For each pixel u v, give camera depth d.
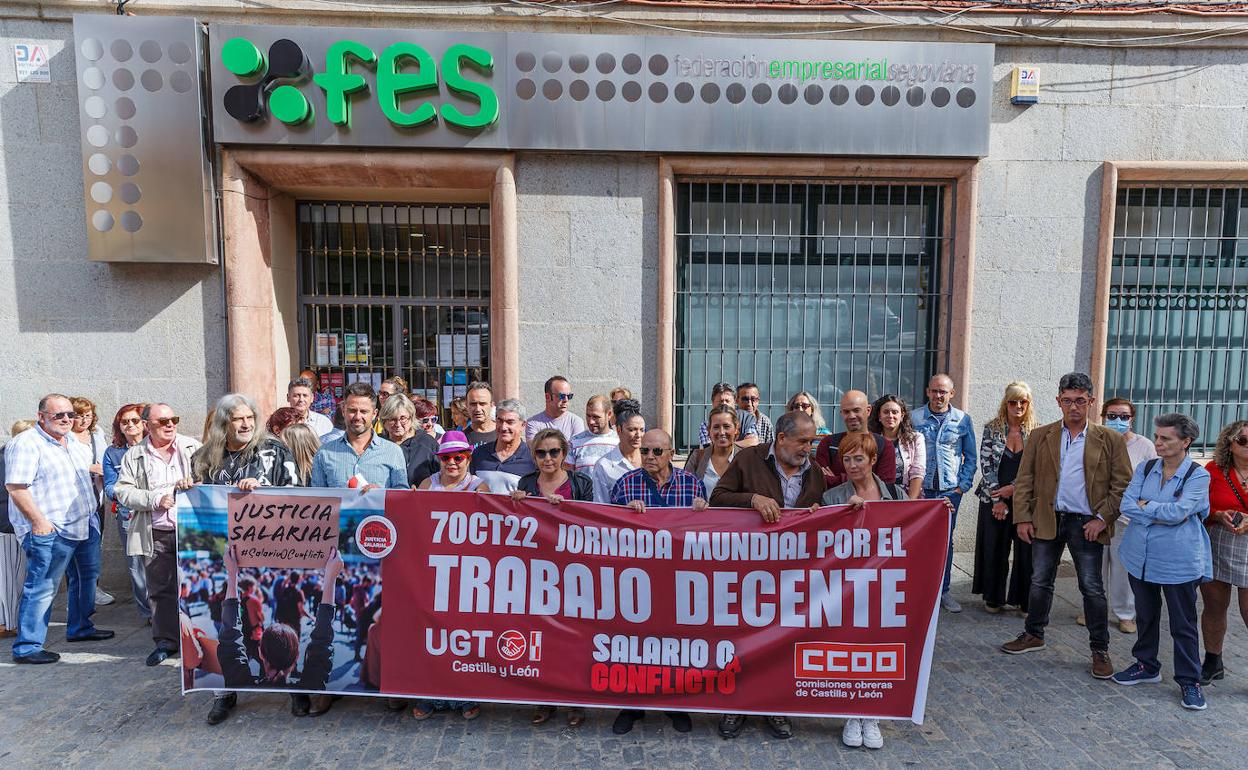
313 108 5.26
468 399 4.70
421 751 3.18
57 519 4.18
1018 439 4.74
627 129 5.45
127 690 3.76
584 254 5.67
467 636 3.35
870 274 5.99
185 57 5.15
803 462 3.48
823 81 5.46
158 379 5.53
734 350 6.00
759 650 3.27
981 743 3.25
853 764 3.09
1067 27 5.59
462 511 3.38
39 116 5.29
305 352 6.18
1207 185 5.94
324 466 3.94
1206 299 6.09
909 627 3.24
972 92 5.53
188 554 3.41
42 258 5.39
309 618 3.39
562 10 5.45
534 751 3.19
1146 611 3.72
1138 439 4.64
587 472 4.43
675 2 5.47
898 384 6.07
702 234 5.88
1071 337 5.88
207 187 5.30
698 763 3.10
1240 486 3.69
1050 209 5.78
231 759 3.12
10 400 5.45
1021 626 4.66
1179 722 3.41
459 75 5.30
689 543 3.30
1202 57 5.70
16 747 3.21
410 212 6.18
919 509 3.26
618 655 3.31
